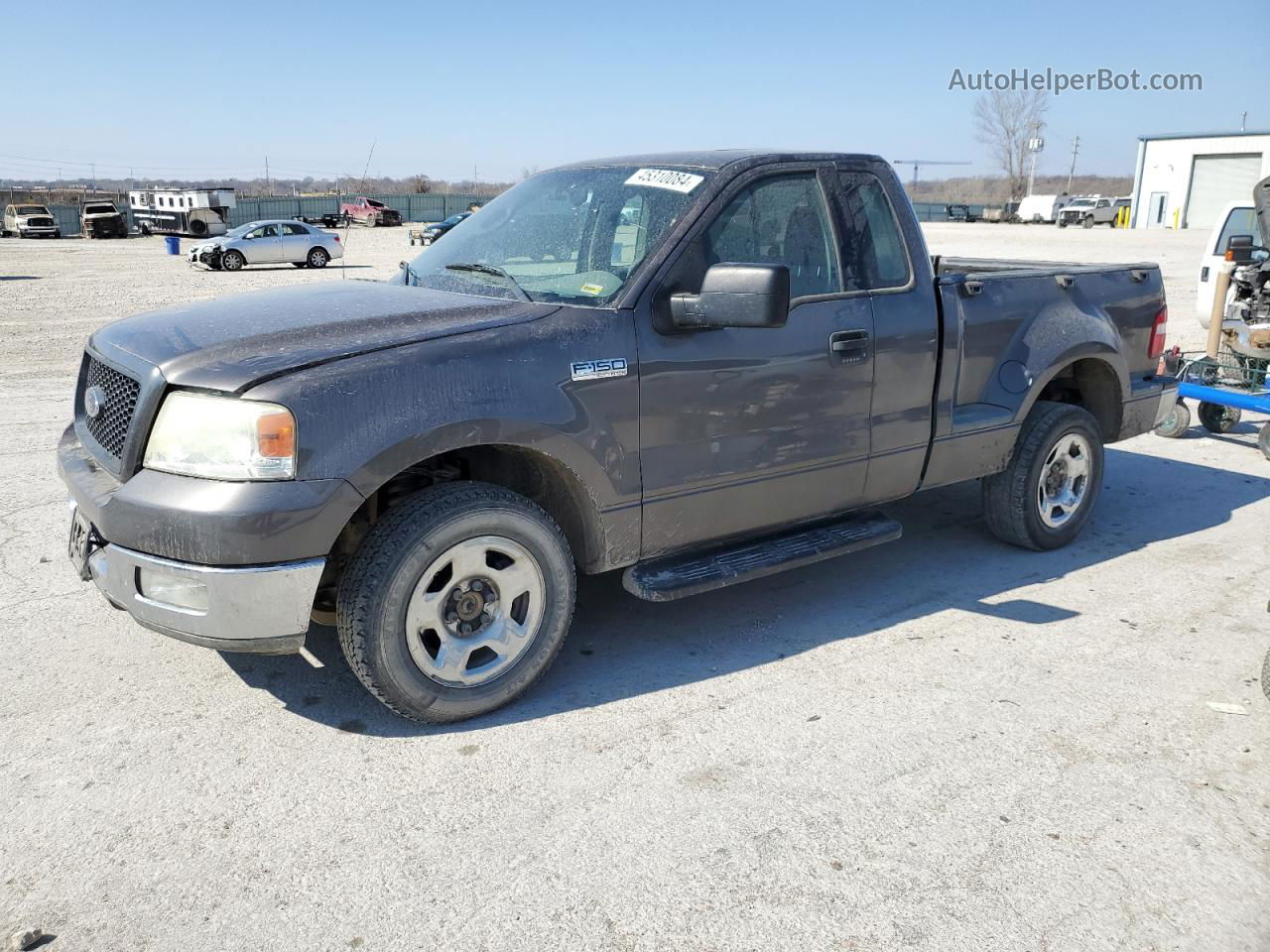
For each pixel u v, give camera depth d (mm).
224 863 2766
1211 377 7543
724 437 3859
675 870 2754
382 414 3115
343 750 3336
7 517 5605
